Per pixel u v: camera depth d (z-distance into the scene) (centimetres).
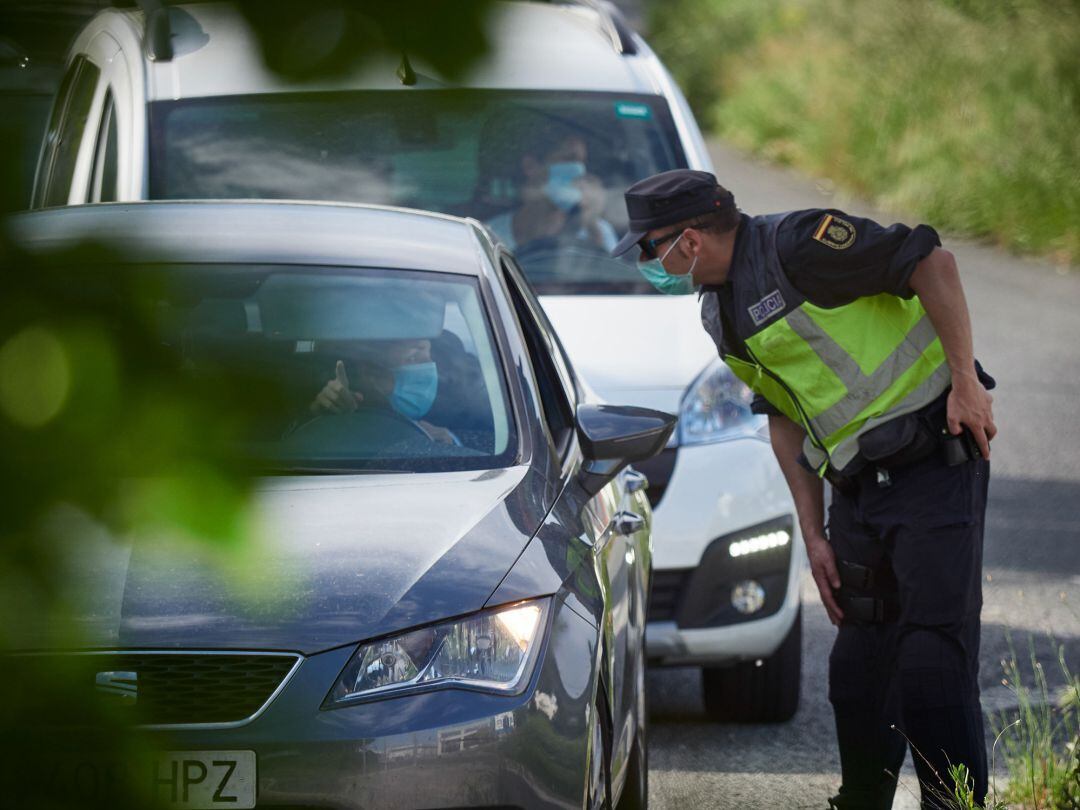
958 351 1441
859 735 1592
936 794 1456
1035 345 5062
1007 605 2656
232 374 419
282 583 1098
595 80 2583
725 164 8975
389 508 1223
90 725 471
